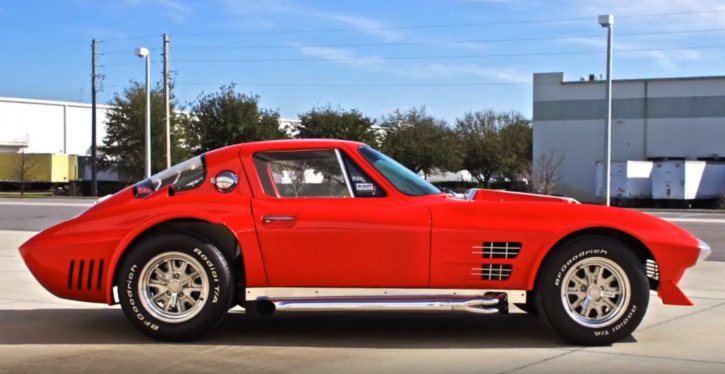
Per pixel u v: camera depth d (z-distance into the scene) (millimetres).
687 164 37594
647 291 5363
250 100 52281
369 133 54719
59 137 68000
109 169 54438
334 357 5230
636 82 49594
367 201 5547
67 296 5672
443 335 5953
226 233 5629
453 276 5410
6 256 11547
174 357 5215
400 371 4848
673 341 5688
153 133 51125
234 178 5676
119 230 5543
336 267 5445
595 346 5477
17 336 5922
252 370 4879
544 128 52156
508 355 5270
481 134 63719
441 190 6012
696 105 48094
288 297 5516
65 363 5062
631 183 39094
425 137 58406
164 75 35156
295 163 5695
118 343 5656
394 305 5383
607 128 27375
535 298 5477
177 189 5766
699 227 20047
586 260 5367
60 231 5656
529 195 5957
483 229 5375
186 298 5547
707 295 7965
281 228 5457
